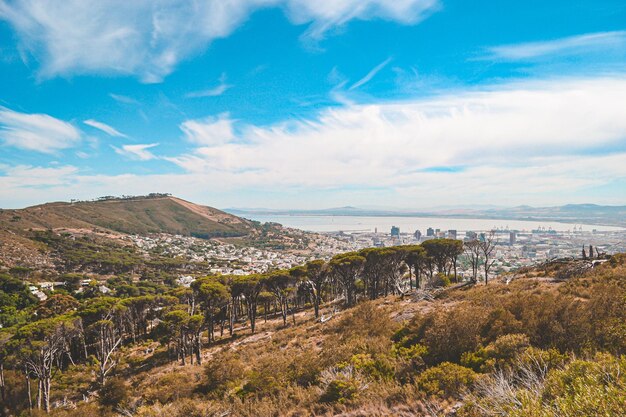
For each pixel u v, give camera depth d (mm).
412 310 21125
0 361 21734
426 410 8148
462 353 11039
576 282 19359
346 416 8844
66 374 27844
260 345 25328
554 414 4512
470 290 24266
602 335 9453
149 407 13297
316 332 24000
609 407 4223
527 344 9758
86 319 31906
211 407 11594
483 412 5930
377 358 12352
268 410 10500
